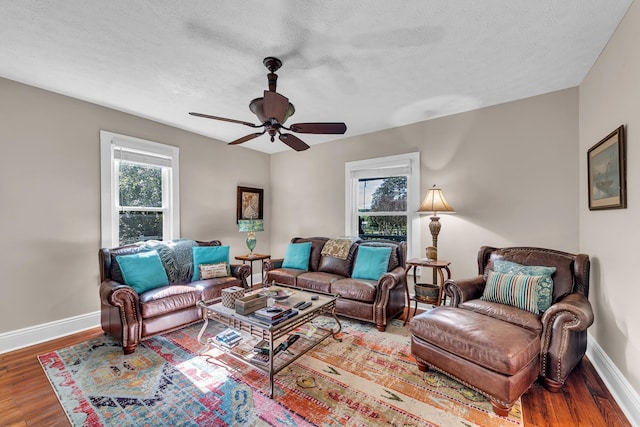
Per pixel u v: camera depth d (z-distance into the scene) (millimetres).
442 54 2164
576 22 1814
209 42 1993
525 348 1745
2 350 2469
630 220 1761
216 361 2305
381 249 3387
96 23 1792
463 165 3312
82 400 1826
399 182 3893
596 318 2275
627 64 1756
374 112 3334
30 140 2645
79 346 2574
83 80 2551
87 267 2979
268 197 5191
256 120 3557
